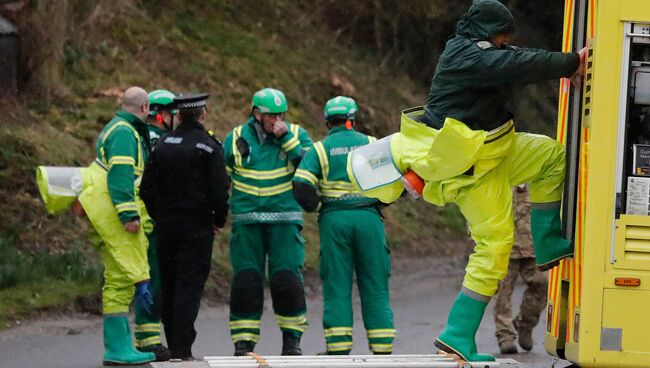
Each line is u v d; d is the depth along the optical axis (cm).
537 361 3188
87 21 5753
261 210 3044
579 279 1925
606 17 1895
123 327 2947
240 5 6988
